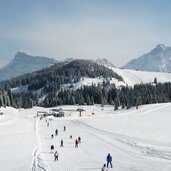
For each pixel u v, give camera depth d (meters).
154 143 64.25
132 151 56.88
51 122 126.25
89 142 68.81
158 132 79.62
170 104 148.38
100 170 41.28
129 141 67.44
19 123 115.56
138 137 73.38
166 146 60.47
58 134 84.88
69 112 192.00
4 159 48.94
